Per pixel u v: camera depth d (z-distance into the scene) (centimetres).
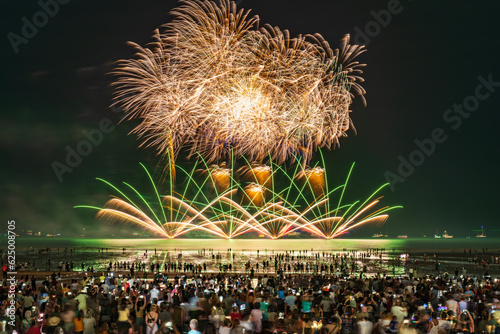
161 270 7769
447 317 1723
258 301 2014
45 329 1731
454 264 10094
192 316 1809
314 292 2825
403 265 9581
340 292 2561
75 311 1855
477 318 1877
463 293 2389
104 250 18275
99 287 2700
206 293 2292
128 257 12619
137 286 2880
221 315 1761
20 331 1827
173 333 1609
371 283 3306
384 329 1620
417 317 1688
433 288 2822
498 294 2484
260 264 9456
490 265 9819
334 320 1608
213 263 9756
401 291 2684
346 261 10569
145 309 1817
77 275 6275
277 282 3578
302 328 1678
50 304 2159
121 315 1764
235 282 3488
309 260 11162
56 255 13888
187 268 7212
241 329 1465
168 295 2350
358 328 1566
